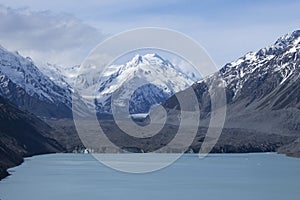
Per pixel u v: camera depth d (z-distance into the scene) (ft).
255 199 418.72
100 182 522.06
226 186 498.69
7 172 588.50
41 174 596.70
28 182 514.68
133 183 516.73
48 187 476.95
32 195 425.69
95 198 414.82
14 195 425.28
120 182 525.34
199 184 513.04
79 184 501.15
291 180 554.87
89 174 600.39
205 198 419.54
